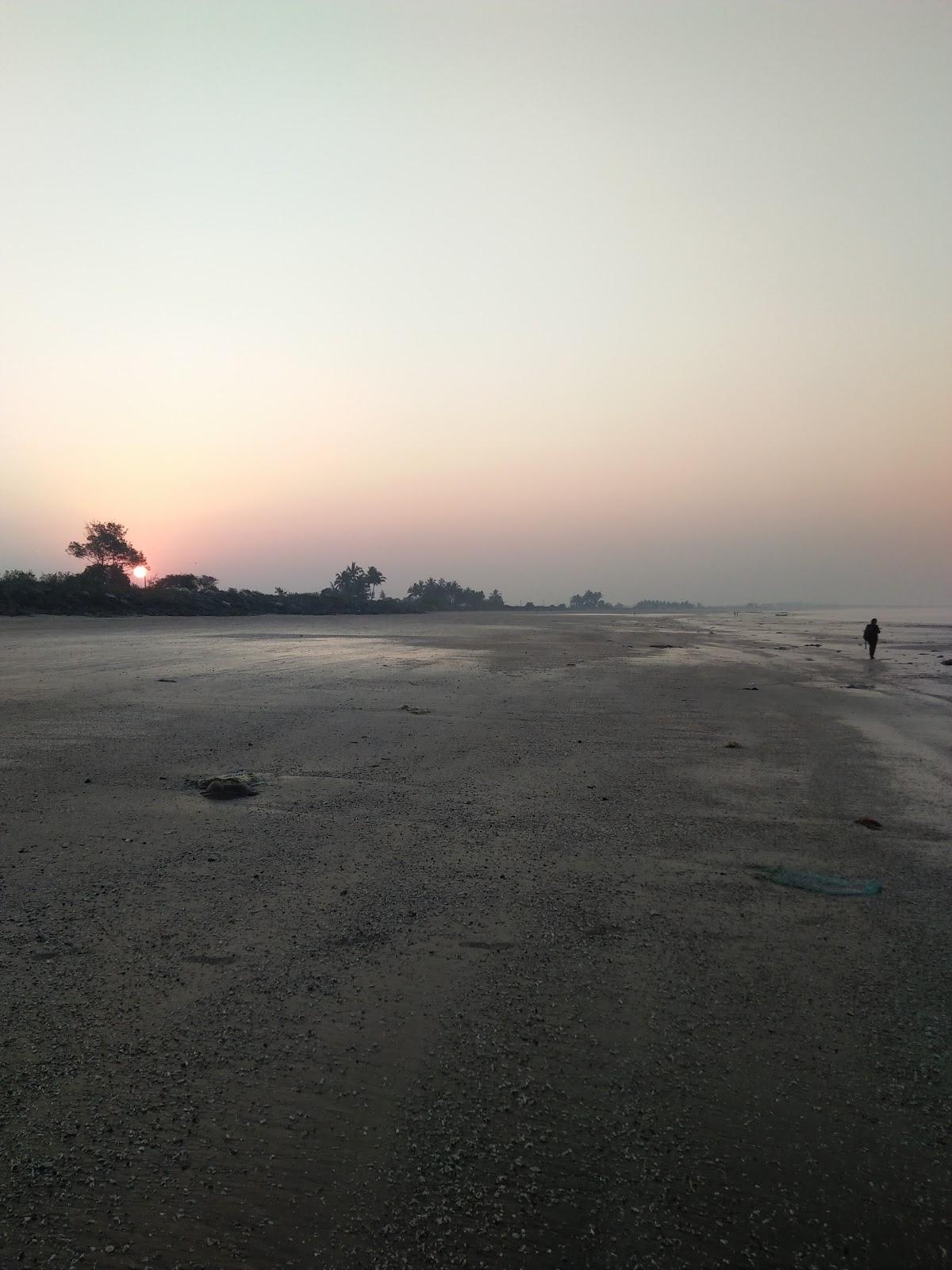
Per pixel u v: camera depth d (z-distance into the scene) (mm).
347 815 6633
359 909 4684
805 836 6277
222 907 4668
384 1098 2955
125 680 15938
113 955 4031
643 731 11078
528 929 4453
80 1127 2752
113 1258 2252
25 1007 3508
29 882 5004
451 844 5930
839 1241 2355
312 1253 2293
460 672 19438
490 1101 2945
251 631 41500
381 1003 3619
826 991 3787
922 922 4621
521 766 8641
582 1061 3195
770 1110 2910
